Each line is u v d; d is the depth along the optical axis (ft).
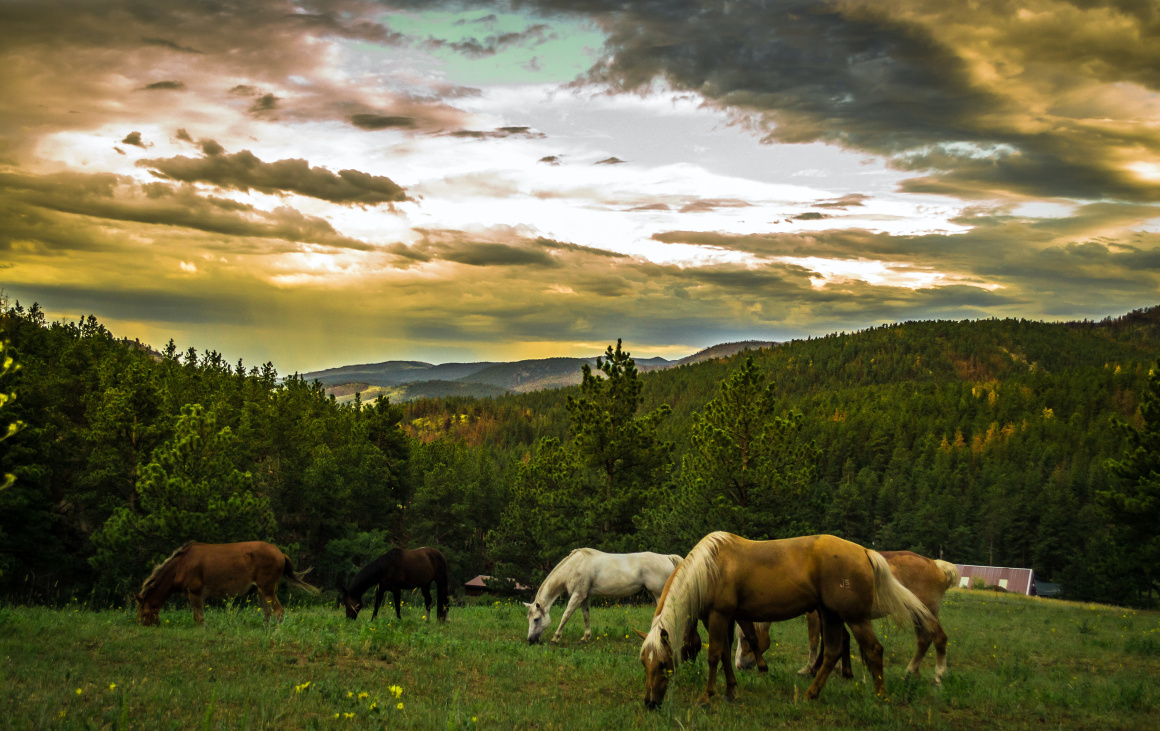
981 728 25.30
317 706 24.53
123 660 29.76
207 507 94.58
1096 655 43.93
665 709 26.40
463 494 222.48
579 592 44.01
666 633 27.66
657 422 114.11
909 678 30.14
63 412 136.36
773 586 28.55
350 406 267.80
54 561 106.52
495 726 23.24
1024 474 373.20
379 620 48.85
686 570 29.27
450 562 207.21
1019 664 39.06
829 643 28.89
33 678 25.25
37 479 100.73
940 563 37.35
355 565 173.58
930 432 499.51
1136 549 104.83
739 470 97.86
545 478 131.85
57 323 225.35
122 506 108.99
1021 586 230.07
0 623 34.63
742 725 24.73
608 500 110.22
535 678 31.50
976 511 342.85
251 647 33.47
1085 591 243.40
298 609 60.49
